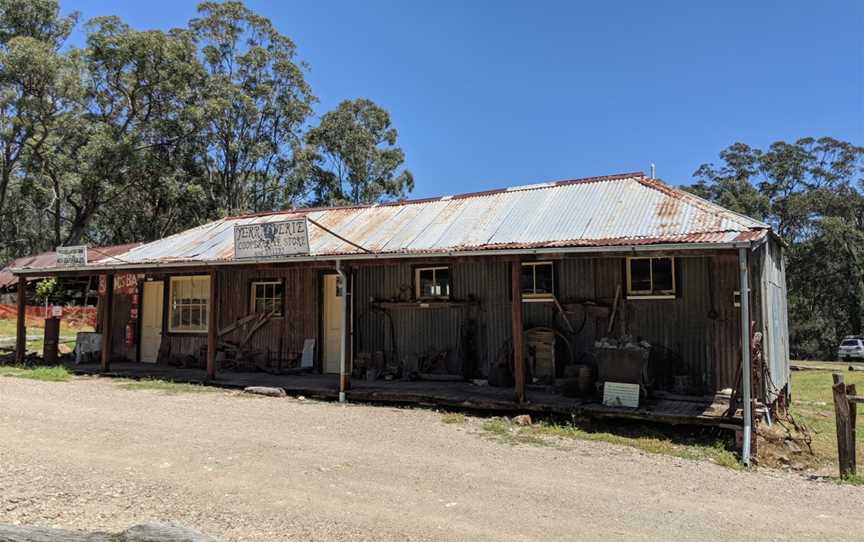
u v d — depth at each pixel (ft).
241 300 46.03
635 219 30.60
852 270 128.47
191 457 20.81
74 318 85.30
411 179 155.12
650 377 31.01
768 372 27.68
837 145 141.38
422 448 22.99
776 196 143.43
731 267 29.27
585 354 34.06
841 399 21.25
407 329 39.86
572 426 27.43
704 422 25.40
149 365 48.42
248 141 129.08
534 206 36.37
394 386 35.73
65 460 20.12
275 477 18.66
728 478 20.10
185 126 119.55
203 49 127.44
